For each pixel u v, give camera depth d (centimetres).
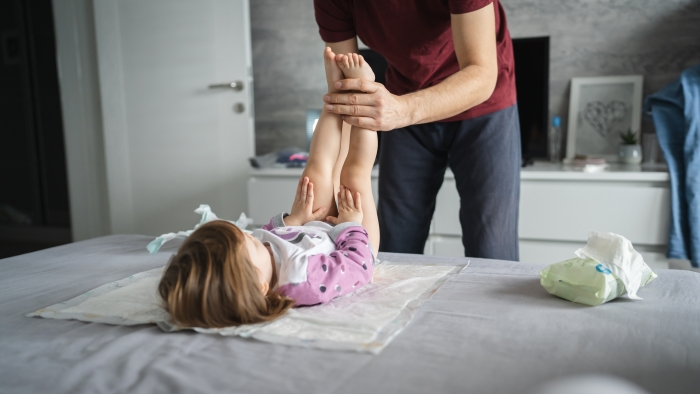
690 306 94
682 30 245
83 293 108
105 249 151
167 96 296
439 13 138
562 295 98
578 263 99
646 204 212
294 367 72
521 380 67
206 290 85
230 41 279
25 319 94
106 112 307
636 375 68
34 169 394
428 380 67
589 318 88
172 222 305
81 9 320
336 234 114
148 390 66
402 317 88
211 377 69
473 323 86
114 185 312
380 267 125
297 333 83
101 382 69
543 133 260
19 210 411
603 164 234
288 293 96
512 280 112
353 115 111
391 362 72
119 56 301
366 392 64
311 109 295
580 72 261
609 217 217
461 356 74
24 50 383
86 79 326
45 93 390
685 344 77
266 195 259
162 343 81
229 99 285
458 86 120
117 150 309
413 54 148
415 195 172
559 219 222
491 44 127
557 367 70
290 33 298
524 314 90
